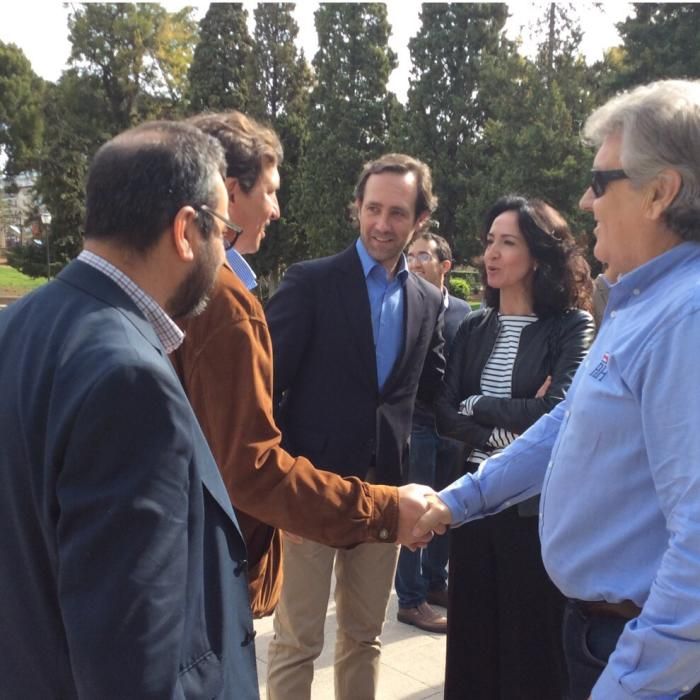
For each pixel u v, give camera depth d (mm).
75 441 944
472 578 2270
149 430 970
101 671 909
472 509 1893
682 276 1249
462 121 20281
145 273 1121
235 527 1238
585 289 2383
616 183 1324
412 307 2441
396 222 2344
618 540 1314
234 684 1214
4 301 27219
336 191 22578
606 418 1288
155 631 941
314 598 2256
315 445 2289
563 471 1393
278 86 26391
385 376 2389
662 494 1184
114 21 29156
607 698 1204
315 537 1722
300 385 2312
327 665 3025
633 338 1245
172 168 1110
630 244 1337
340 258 2363
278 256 24734
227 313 1600
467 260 19281
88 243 1133
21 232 31234
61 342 1017
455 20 20312
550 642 2207
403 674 2965
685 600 1106
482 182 18297
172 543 974
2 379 1061
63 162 27078
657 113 1245
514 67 17609
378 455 2348
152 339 1068
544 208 2396
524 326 2418
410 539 1834
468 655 2303
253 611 1875
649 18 15945
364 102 22438
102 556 926
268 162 1874
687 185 1245
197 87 25500
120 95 29688
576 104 16500
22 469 1006
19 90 35406
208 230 1163
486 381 2441
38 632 1038
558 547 1410
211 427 1629
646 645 1148
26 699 1059
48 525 984
